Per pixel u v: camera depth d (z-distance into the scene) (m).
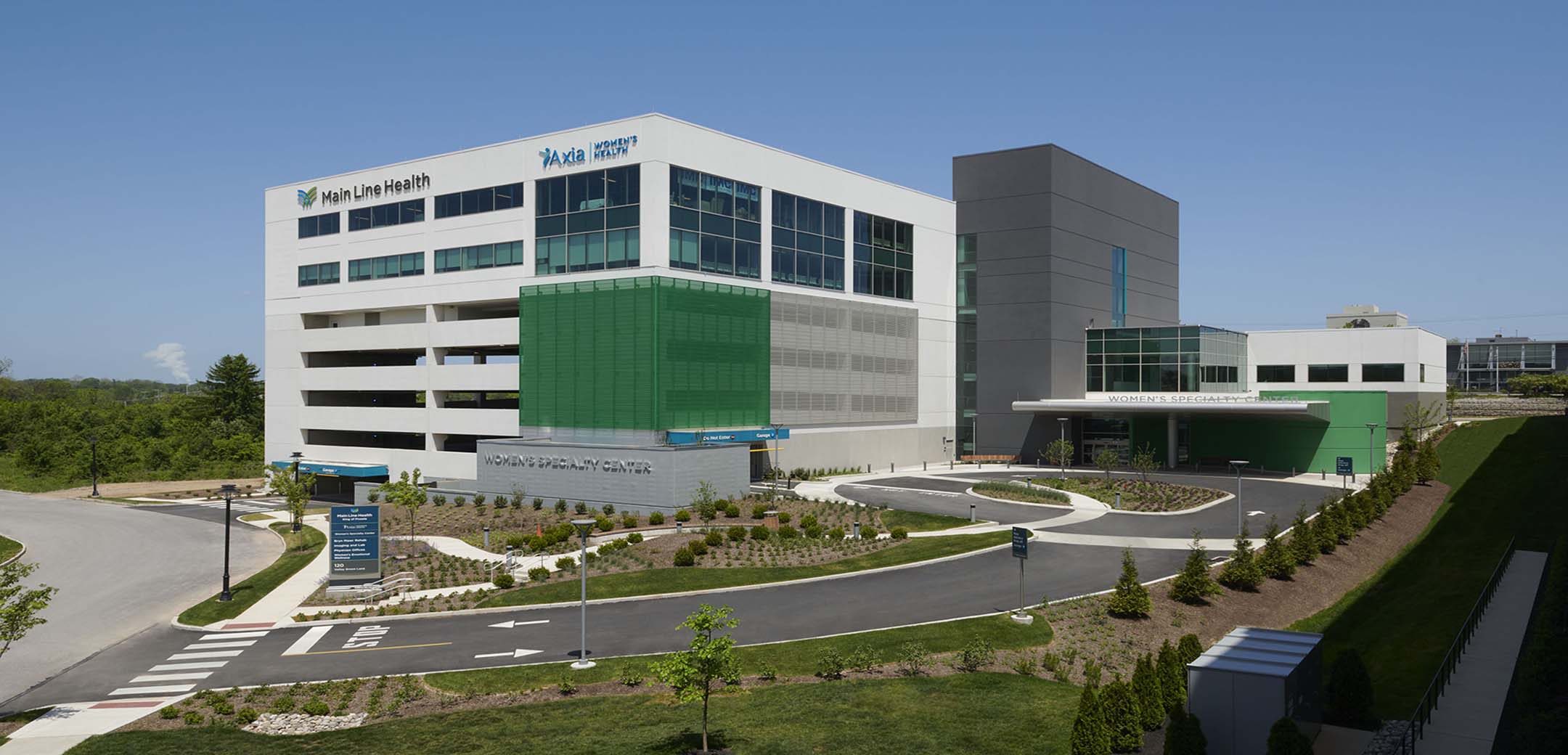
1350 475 67.81
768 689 24.72
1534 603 33.12
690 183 59.62
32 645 31.41
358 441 79.50
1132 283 89.50
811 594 34.81
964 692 23.83
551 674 26.42
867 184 74.62
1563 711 20.02
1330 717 22.00
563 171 61.41
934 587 35.38
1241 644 21.30
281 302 77.06
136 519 63.38
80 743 21.98
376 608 34.06
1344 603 36.47
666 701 23.86
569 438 60.41
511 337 64.12
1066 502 55.03
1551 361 194.00
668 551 41.38
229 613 34.69
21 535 57.19
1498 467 63.41
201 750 21.08
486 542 45.66
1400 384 85.56
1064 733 20.62
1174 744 17.86
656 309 56.41
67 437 111.06
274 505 70.56
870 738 20.50
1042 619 30.92
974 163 82.25
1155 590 34.31
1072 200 80.56
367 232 71.50
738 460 57.06
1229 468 74.00
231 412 118.25
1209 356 75.88
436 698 24.89
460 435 72.00
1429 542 46.25
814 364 69.25
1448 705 22.70
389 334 70.38
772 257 65.88
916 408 79.19
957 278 83.44
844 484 64.31
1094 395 80.38
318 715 23.75
